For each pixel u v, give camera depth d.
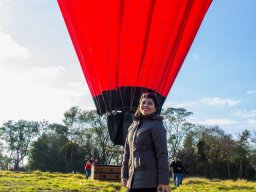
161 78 14.84
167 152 4.39
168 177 4.32
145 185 4.33
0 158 82.44
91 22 14.59
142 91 14.77
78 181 19.61
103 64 14.94
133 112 14.65
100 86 15.16
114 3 14.34
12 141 82.44
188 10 14.46
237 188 21.83
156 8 14.38
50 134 74.81
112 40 14.71
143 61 14.77
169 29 14.59
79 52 15.29
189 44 14.91
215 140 74.81
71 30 15.06
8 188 14.27
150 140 4.46
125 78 14.85
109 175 21.12
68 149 70.62
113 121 14.81
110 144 71.12
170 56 14.80
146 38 14.63
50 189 14.89
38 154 70.88
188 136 75.81
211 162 73.75
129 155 4.82
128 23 14.51
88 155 72.44
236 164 74.12
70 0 14.52
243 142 75.81
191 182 26.27
